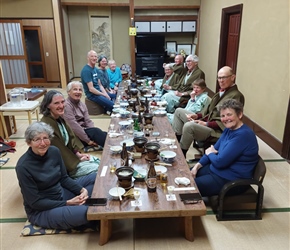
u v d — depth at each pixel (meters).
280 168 2.96
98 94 4.72
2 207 2.30
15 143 3.64
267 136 3.61
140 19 7.61
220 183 2.14
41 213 1.93
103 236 1.83
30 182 1.80
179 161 2.10
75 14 8.24
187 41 8.21
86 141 3.29
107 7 8.21
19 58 7.18
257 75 3.96
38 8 6.87
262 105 3.80
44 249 1.82
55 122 2.27
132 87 4.41
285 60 3.20
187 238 1.89
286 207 2.29
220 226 2.06
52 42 7.20
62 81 7.46
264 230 2.02
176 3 7.33
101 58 5.03
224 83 2.77
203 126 2.88
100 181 1.85
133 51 7.69
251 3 4.15
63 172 2.04
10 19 6.90
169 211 1.61
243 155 2.07
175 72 4.66
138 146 2.18
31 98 4.42
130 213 1.60
